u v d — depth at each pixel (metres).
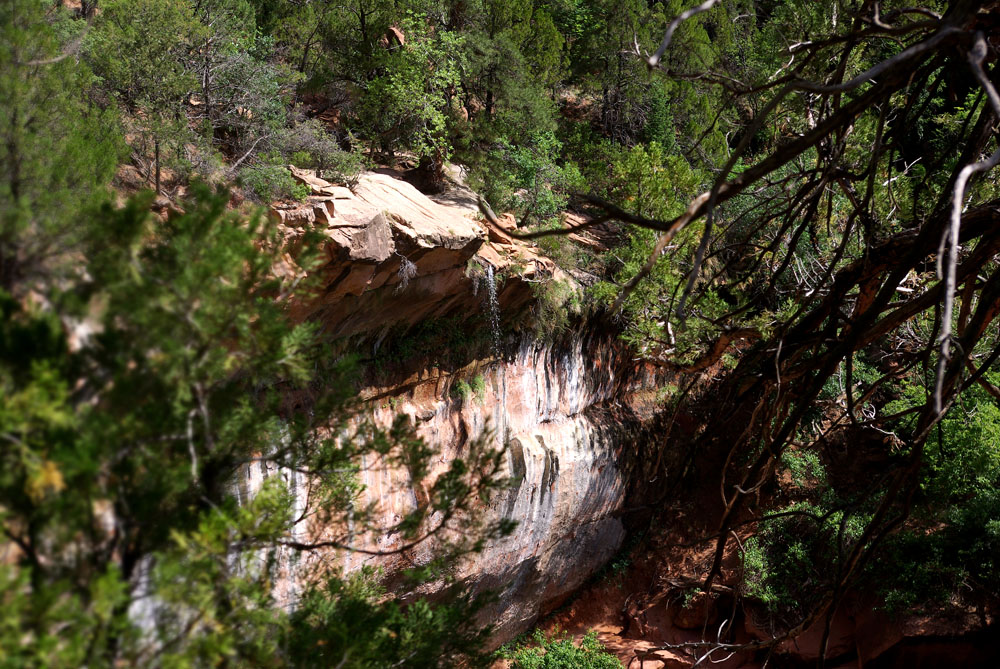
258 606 6.89
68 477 5.26
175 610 6.01
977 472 24.97
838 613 26.28
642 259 23.58
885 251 9.23
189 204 6.67
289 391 16.05
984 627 23.98
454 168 26.02
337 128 24.61
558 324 24.70
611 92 35.50
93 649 5.27
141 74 15.82
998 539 23.89
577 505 26.48
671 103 35.06
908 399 27.70
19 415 4.85
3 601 4.74
